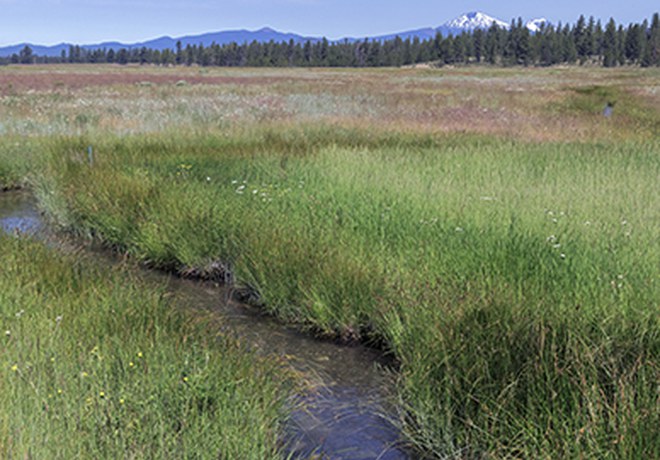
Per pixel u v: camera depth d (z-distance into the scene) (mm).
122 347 4898
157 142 15484
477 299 5746
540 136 17781
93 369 4457
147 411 4066
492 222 7957
